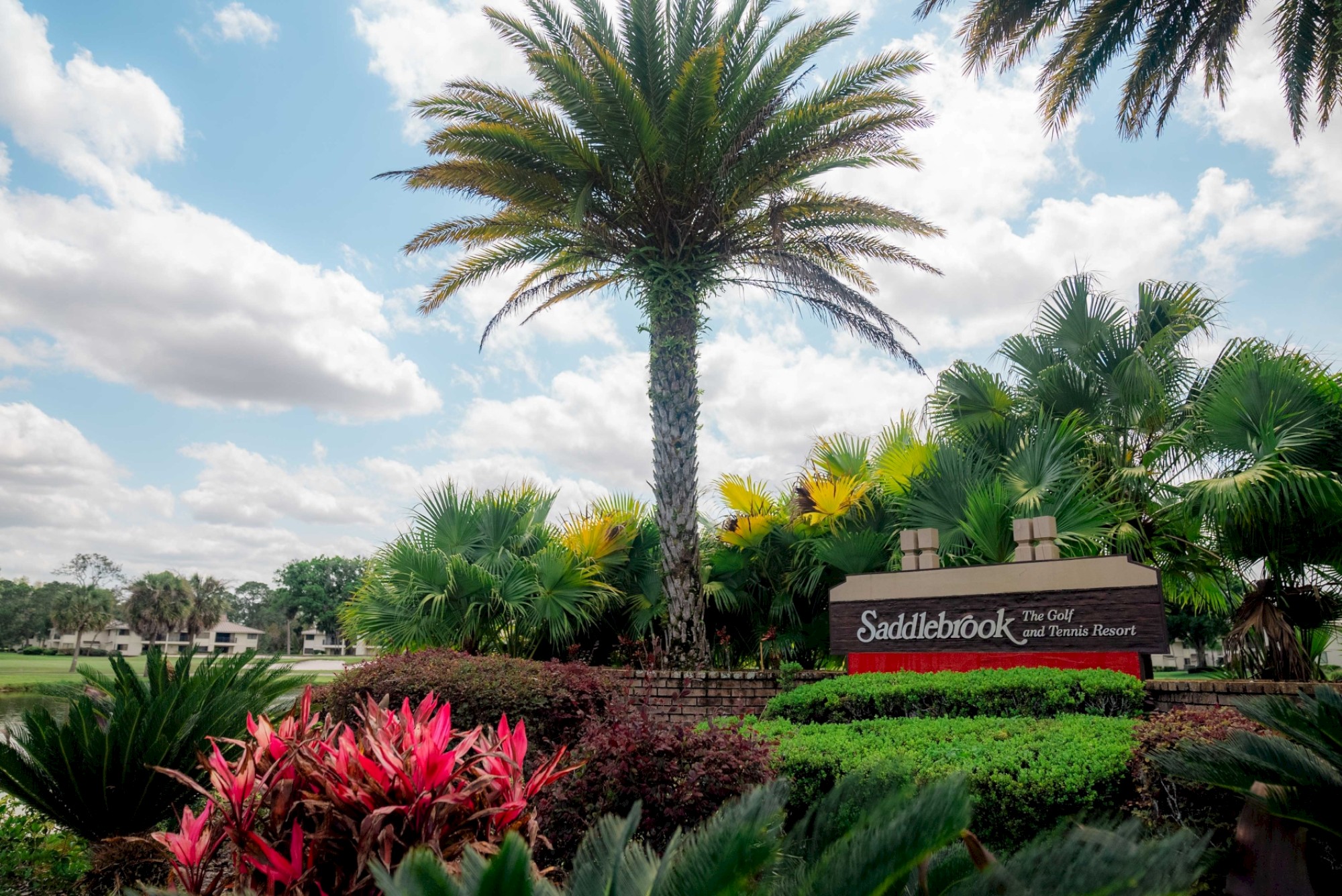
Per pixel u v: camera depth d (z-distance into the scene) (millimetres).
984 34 12820
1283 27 12242
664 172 10633
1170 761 3512
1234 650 7844
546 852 3809
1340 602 7914
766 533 11258
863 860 1729
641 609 11891
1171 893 1543
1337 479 7355
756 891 1811
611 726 4523
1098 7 12508
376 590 11609
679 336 11008
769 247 11492
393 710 6461
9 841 4625
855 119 11000
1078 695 6676
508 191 11117
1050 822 4203
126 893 2609
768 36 11125
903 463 10391
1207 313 9859
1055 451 8984
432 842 2547
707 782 3979
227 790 2840
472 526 12273
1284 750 3201
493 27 10570
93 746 4645
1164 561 9906
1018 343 10781
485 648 11430
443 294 12797
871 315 11289
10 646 93062
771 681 9078
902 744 5121
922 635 8406
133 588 86625
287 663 6152
